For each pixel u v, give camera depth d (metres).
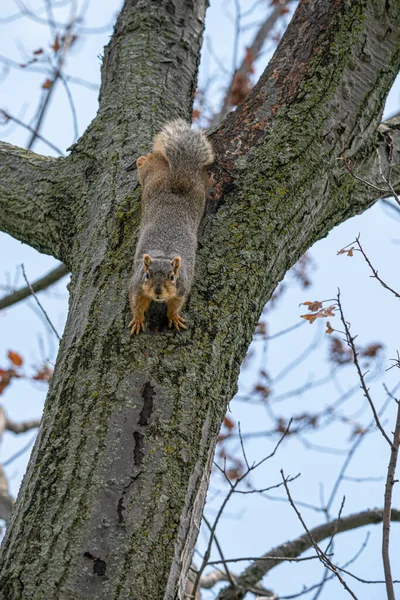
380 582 9.14
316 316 10.48
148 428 8.44
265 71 12.33
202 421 8.72
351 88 11.75
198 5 15.88
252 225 10.52
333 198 11.71
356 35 11.84
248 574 14.00
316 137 11.34
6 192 12.62
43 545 7.72
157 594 7.57
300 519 9.09
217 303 9.74
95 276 10.13
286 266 11.02
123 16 15.55
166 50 14.66
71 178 12.22
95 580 7.50
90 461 8.20
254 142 11.42
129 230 10.78
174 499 8.10
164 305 9.73
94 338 9.26
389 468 8.31
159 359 8.98
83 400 8.68
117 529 7.79
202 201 11.22
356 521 14.84
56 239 11.76
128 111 13.05
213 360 9.20
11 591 7.49
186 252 10.21
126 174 11.73
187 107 14.04
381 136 12.64
